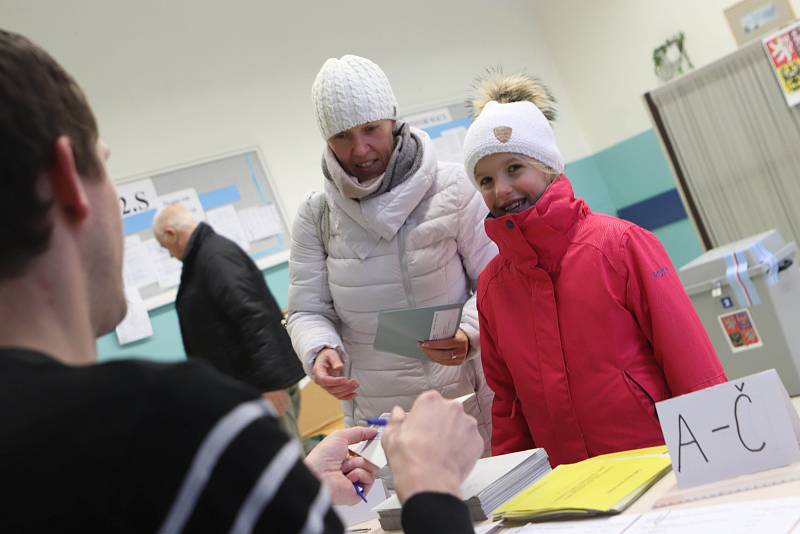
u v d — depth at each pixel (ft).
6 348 1.61
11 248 1.65
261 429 1.51
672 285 4.92
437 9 18.16
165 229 10.74
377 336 6.01
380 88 6.40
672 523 2.85
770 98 11.93
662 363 4.94
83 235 1.81
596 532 3.03
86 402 1.49
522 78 5.86
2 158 1.62
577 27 19.47
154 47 14.17
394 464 2.59
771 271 7.47
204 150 14.37
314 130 15.79
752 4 16.24
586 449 5.09
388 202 6.46
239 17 15.24
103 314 1.93
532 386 5.29
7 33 1.79
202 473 1.43
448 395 6.79
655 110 13.16
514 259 5.24
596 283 5.02
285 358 9.76
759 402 3.22
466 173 6.06
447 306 5.58
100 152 1.92
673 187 18.63
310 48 16.07
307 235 7.14
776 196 12.23
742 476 3.17
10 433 1.46
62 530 1.41
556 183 5.16
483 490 3.79
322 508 1.53
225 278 9.68
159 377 1.53
